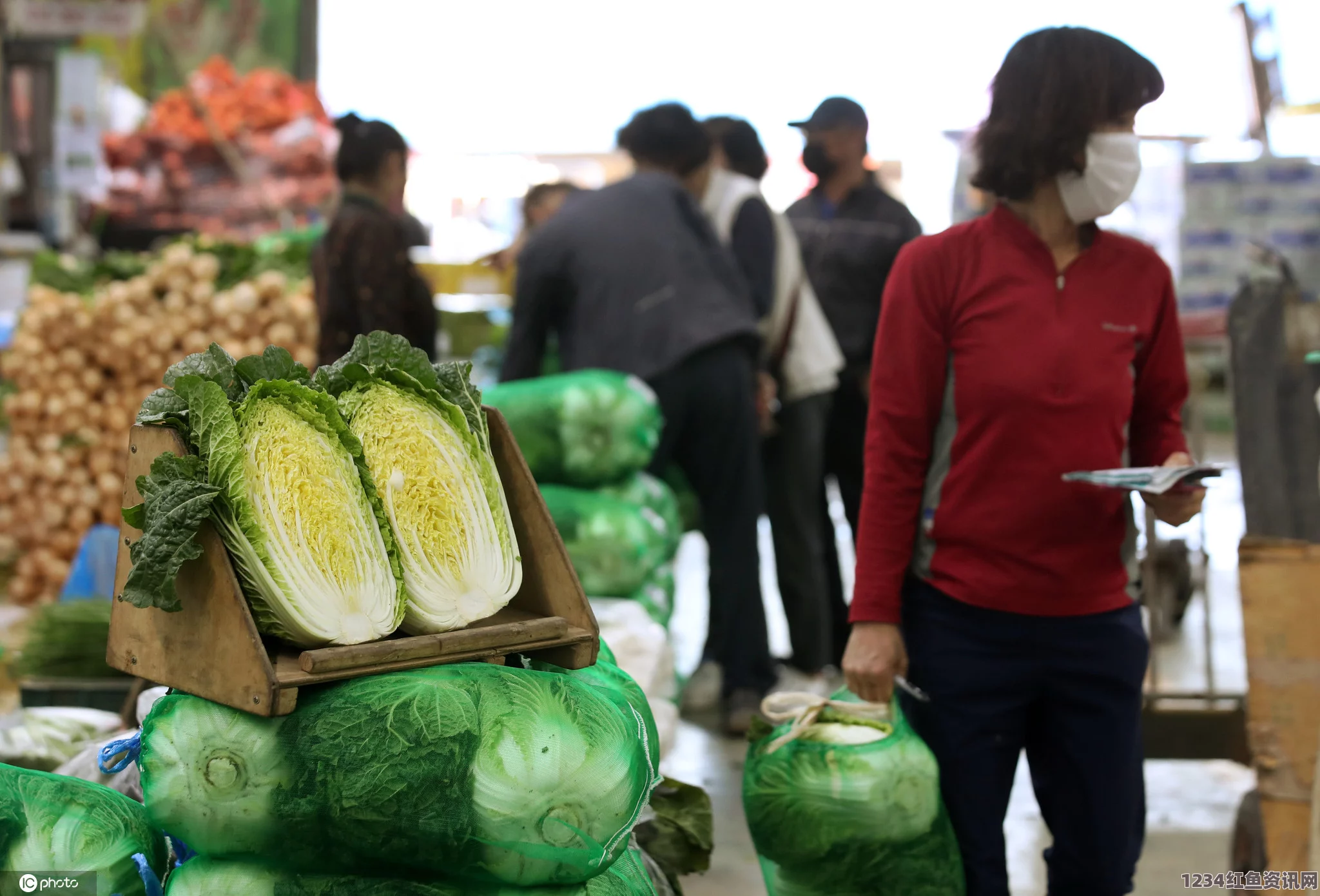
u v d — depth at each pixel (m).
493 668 1.59
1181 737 3.55
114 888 1.64
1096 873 2.24
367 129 3.74
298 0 13.26
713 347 4.07
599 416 3.84
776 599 6.81
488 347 8.18
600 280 4.06
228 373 1.63
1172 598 4.92
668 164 4.42
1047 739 2.26
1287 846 2.15
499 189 12.80
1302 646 2.16
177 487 1.46
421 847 1.50
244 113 7.82
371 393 1.70
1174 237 7.93
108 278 6.02
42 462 5.82
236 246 5.97
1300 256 7.81
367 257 3.56
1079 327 2.10
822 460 4.66
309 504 1.53
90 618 3.32
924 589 2.24
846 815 2.26
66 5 9.19
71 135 9.34
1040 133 2.04
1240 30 8.32
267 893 1.55
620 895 1.74
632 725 1.65
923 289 2.16
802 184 10.55
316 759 1.48
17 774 1.68
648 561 3.92
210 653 1.49
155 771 1.53
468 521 1.68
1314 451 2.28
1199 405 4.14
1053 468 2.10
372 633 1.55
